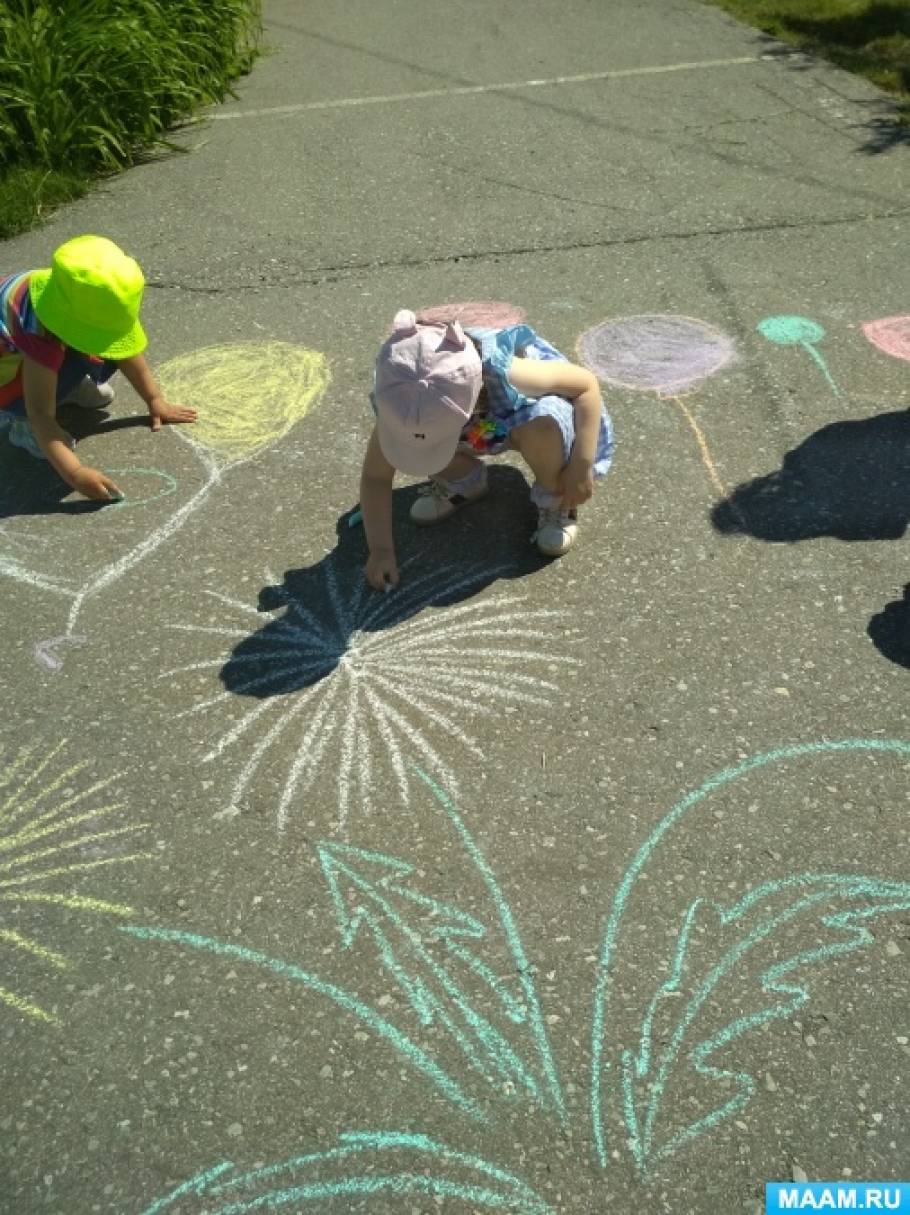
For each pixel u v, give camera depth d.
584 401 2.62
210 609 2.76
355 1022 1.89
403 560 2.88
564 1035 1.86
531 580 2.78
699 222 4.54
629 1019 1.87
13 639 2.70
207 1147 1.74
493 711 2.43
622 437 3.28
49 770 2.36
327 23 7.51
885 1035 1.82
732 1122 1.73
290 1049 1.86
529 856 2.13
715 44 6.57
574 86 6.09
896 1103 1.74
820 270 4.12
